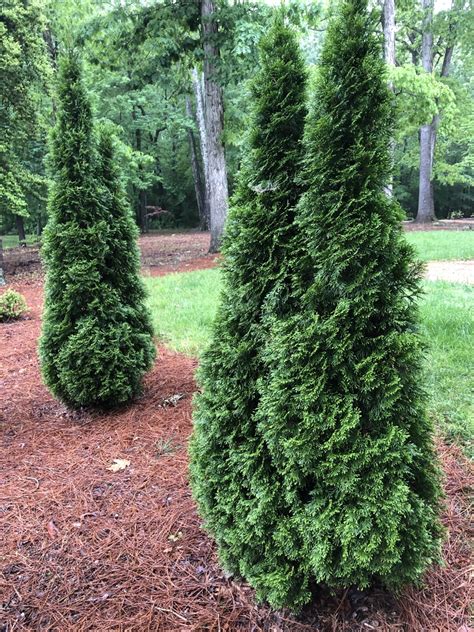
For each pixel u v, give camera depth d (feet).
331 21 5.71
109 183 13.03
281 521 5.90
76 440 11.64
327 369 5.61
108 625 6.30
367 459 5.40
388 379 5.47
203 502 6.97
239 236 6.33
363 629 5.91
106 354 12.39
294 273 5.98
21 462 10.66
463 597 6.37
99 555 7.62
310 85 6.09
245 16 31.17
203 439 6.79
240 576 6.89
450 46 64.18
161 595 6.75
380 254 5.46
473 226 63.98
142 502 8.98
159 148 88.33
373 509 5.33
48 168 12.55
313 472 5.66
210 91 37.83
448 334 16.05
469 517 8.00
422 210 74.43
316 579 5.83
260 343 6.30
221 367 6.64
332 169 5.58
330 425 5.45
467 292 22.85
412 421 5.83
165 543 7.82
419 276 5.74
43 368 12.89
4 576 7.25
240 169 6.59
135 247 13.55
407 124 40.65
